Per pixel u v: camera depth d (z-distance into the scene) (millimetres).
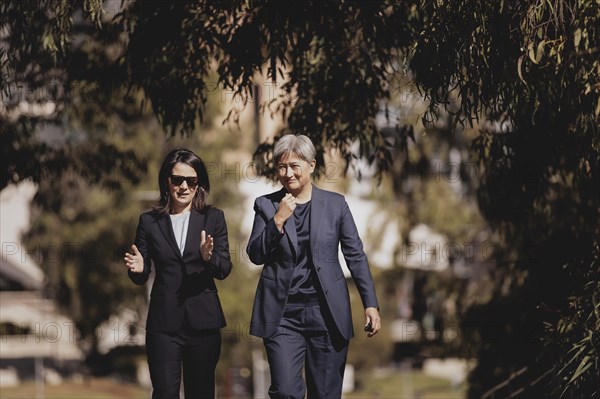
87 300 51312
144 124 45188
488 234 32875
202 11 14617
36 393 48500
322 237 11078
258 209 11188
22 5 14484
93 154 24016
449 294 32312
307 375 11273
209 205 11359
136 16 15641
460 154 33250
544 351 14312
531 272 18781
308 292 11102
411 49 11969
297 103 16812
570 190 17922
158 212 11250
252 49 14867
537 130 14477
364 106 16375
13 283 51375
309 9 14406
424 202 39844
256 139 46875
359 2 14672
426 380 56625
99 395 48531
